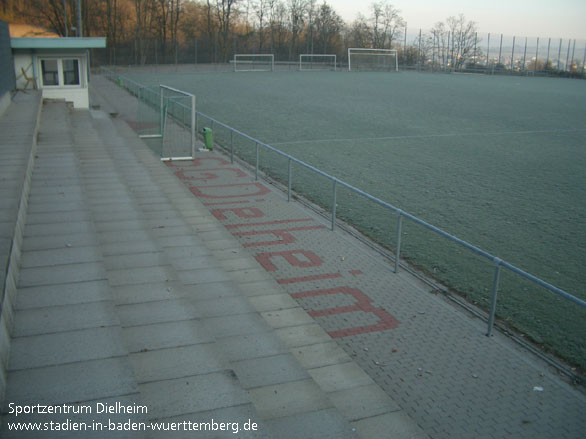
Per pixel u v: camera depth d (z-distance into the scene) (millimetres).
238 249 9391
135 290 6266
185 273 7703
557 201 13266
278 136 21703
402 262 9289
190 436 3711
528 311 7598
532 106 33844
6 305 4871
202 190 13672
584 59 66875
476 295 8070
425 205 12664
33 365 4281
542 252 9828
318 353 6000
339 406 5023
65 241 7035
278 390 4887
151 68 61281
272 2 81625
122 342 4656
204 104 31078
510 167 17078
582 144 21453
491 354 6387
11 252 5824
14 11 61594
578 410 5363
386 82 50156
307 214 11820
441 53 78562
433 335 6789
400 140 21578
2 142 11883
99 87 40062
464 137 22609
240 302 6816
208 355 4832
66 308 5262
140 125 21000
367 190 13914
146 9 75562
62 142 14289
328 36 79875
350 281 8391
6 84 18656
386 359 6195
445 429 5000
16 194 7852
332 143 20547
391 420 4848
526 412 5293
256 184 14344
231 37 79688
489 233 10797
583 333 7027
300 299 7734
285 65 72438
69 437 3451
